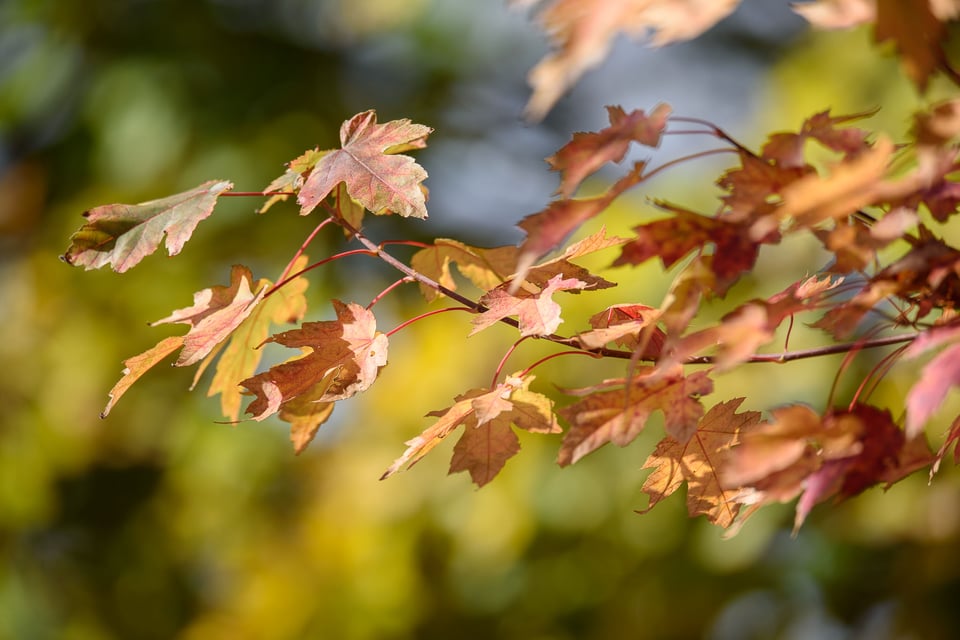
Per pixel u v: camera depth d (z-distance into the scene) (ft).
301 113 18.11
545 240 4.07
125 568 19.31
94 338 18.66
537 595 16.10
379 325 17.34
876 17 3.48
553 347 15.14
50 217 19.24
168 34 18.61
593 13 3.34
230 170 17.87
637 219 15.47
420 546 16.71
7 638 19.24
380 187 5.32
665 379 4.73
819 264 13.48
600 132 4.20
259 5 18.80
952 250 4.19
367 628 17.07
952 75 3.69
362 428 17.25
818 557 15.47
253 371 6.39
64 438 18.83
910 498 14.57
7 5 19.47
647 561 15.34
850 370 13.53
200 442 18.34
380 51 18.90
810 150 14.49
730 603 15.29
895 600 14.92
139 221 5.51
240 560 18.07
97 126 18.75
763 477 4.42
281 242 17.72
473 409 5.08
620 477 15.42
